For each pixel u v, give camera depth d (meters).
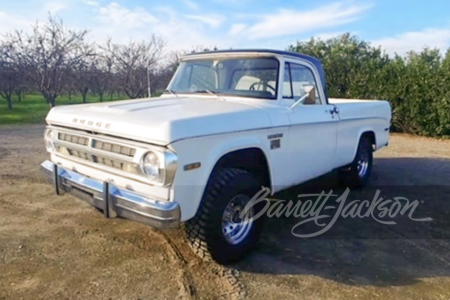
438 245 3.38
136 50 20.50
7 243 3.21
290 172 3.52
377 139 5.38
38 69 14.61
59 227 3.59
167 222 2.37
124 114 2.70
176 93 4.03
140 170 2.44
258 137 3.03
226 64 3.81
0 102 23.44
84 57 17.84
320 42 15.60
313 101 3.70
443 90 10.60
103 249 3.15
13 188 4.80
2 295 2.43
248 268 2.93
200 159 2.52
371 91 12.61
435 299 2.52
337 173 5.25
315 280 2.75
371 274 2.86
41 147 7.99
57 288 2.54
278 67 3.54
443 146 9.44
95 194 2.71
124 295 2.48
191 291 2.55
